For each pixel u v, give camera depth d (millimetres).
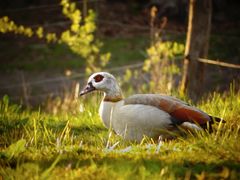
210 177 6957
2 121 11117
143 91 17375
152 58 16375
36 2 32781
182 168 7246
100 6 32750
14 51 28000
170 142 8781
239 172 7234
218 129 8547
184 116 9055
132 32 29672
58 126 11398
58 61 26375
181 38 24938
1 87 22625
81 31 17391
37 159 8109
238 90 13023
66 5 17078
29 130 10508
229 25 31016
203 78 14438
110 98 10070
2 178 7316
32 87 22766
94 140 10016
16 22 30953
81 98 15133
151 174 7082
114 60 25781
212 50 26312
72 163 7707
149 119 9188
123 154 8094
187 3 29453
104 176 6973
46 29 29984
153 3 30672
